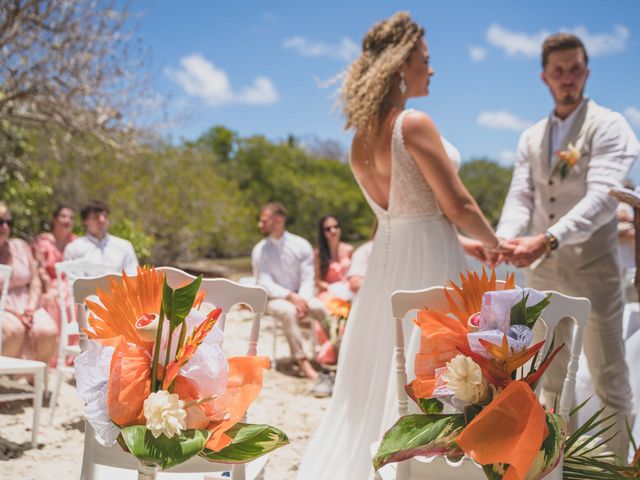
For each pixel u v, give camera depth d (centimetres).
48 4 823
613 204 337
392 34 290
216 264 1972
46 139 1023
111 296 198
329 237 722
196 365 182
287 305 631
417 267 282
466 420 188
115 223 1382
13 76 826
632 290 498
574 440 221
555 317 211
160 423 170
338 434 286
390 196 288
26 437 407
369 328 291
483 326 191
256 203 3042
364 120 287
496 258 315
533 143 376
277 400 524
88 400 179
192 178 1711
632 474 218
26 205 990
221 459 182
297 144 3575
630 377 361
